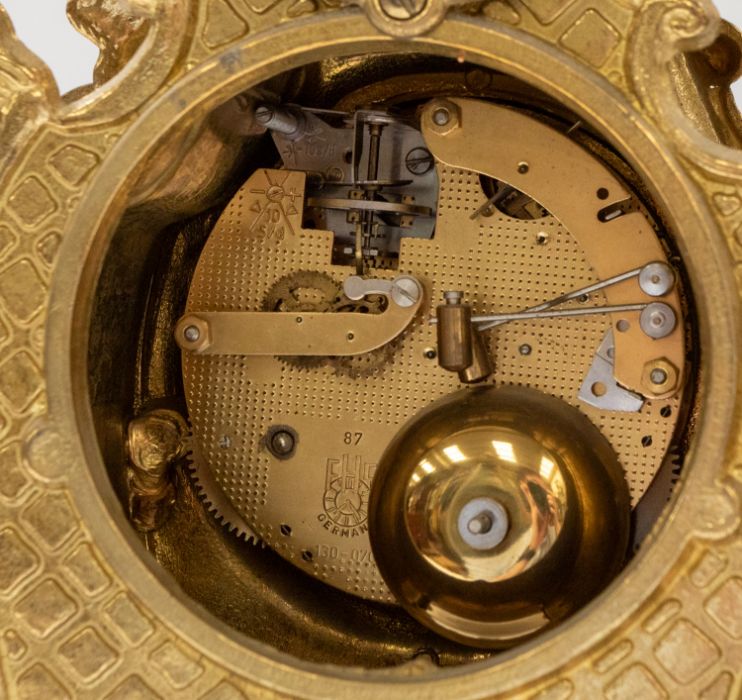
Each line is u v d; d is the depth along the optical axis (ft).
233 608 1.07
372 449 1.06
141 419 1.07
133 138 0.96
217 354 1.06
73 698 0.95
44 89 0.97
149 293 1.10
